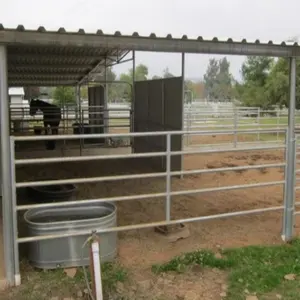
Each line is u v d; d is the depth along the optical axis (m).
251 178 8.04
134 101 10.58
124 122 20.23
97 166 9.16
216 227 5.03
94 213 4.30
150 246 4.37
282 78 24.39
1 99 3.34
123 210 5.63
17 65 11.88
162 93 8.64
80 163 9.50
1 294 3.30
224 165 9.49
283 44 4.29
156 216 5.36
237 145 12.55
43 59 10.66
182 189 7.02
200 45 4.04
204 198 6.38
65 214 4.26
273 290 3.46
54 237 3.58
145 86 9.67
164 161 8.53
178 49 3.99
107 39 3.70
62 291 3.33
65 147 11.49
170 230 4.63
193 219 4.22
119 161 9.82
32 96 31.08
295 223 5.34
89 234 3.71
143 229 4.87
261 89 27.48
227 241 4.56
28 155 10.27
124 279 3.54
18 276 3.47
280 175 8.34
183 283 3.55
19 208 3.46
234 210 5.75
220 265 3.87
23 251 4.10
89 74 14.40
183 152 4.09
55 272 3.66
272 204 6.10
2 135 3.36
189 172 4.13
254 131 5.47
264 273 3.72
